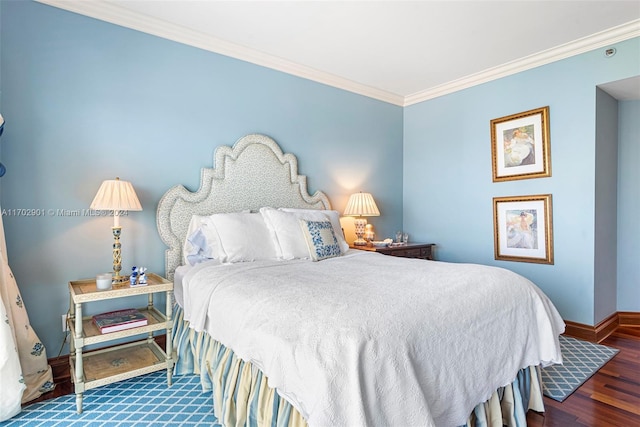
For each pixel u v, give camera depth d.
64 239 2.29
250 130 3.15
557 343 1.83
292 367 1.18
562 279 3.13
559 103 3.12
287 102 3.40
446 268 2.09
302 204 3.46
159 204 2.62
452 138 3.99
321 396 1.03
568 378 2.22
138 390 2.06
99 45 2.40
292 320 1.32
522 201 3.39
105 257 2.43
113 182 2.17
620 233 3.43
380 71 3.61
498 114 3.57
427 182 4.27
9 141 2.10
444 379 1.28
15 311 1.96
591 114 2.94
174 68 2.73
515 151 3.44
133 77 2.54
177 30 2.69
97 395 2.01
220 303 1.76
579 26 2.70
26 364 1.99
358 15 2.54
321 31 2.77
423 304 1.42
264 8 2.44
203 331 1.95
